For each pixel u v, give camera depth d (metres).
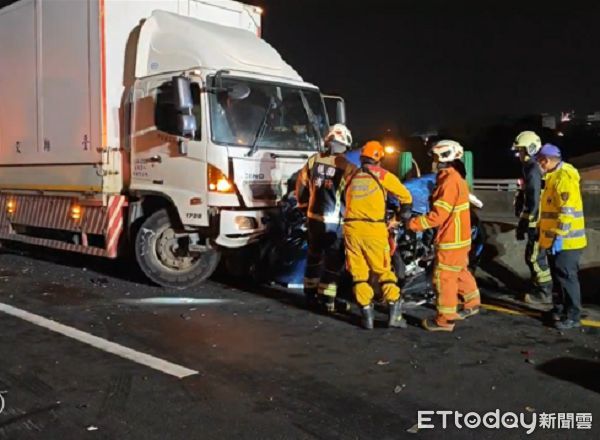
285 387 4.95
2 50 10.59
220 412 4.48
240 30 8.95
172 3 9.02
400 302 6.55
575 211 6.38
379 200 6.39
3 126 10.66
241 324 6.73
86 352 5.76
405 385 5.00
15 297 7.91
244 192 7.77
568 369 5.37
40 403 4.62
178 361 5.53
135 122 8.49
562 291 6.63
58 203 9.58
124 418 4.38
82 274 9.48
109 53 8.55
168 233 8.38
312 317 7.02
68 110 9.16
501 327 6.62
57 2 9.27
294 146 8.34
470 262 8.31
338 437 4.11
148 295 8.09
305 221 8.21
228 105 7.82
